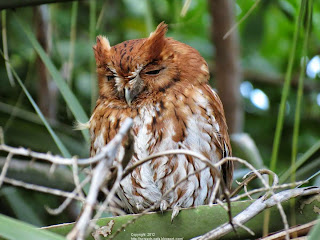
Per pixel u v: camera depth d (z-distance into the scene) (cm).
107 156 389
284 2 1191
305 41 490
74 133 892
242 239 604
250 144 936
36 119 858
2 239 349
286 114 1303
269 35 1339
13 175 839
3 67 990
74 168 397
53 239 339
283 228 598
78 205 944
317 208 591
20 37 1038
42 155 403
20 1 741
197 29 1348
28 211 879
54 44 998
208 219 612
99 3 1147
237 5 1222
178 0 1023
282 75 1364
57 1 755
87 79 1150
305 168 693
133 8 1234
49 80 1059
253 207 562
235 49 1132
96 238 597
